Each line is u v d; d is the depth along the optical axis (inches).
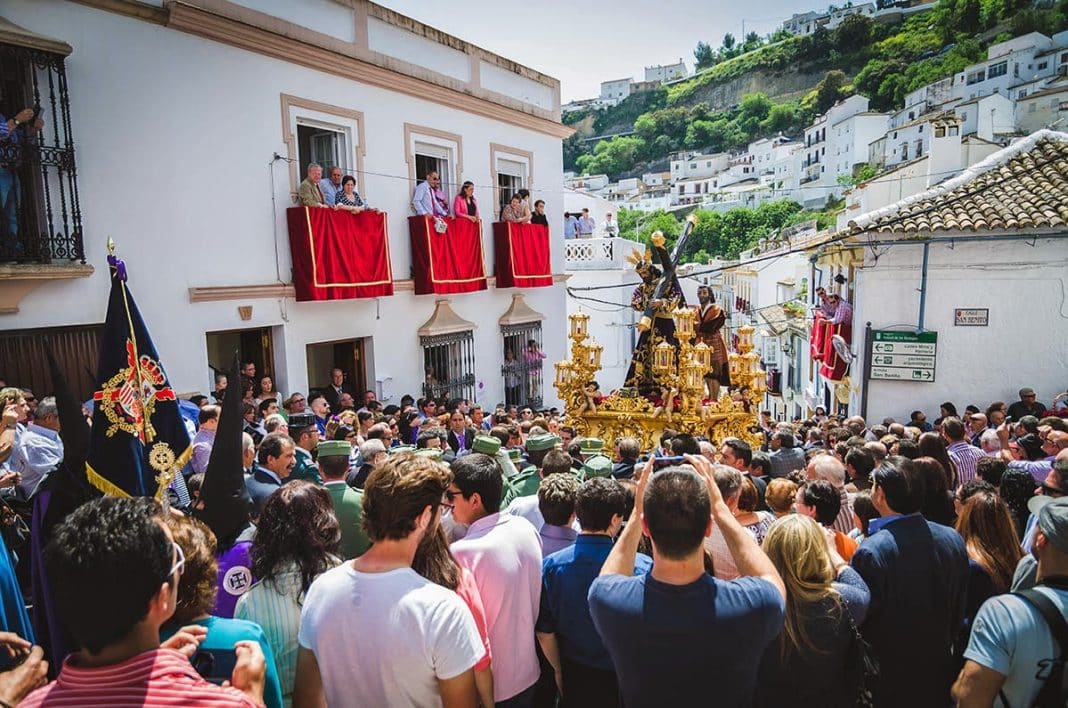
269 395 384.5
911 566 122.3
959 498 159.2
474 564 119.1
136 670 66.4
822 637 104.9
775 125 3506.4
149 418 146.1
